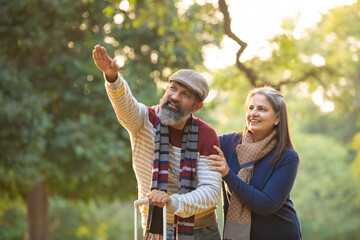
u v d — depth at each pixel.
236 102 15.12
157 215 3.62
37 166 10.73
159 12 10.68
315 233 29.44
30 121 10.27
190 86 3.40
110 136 11.07
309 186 30.19
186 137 3.57
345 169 30.34
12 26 10.66
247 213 3.81
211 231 3.72
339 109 14.22
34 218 12.71
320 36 14.22
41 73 11.26
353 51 15.78
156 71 12.28
